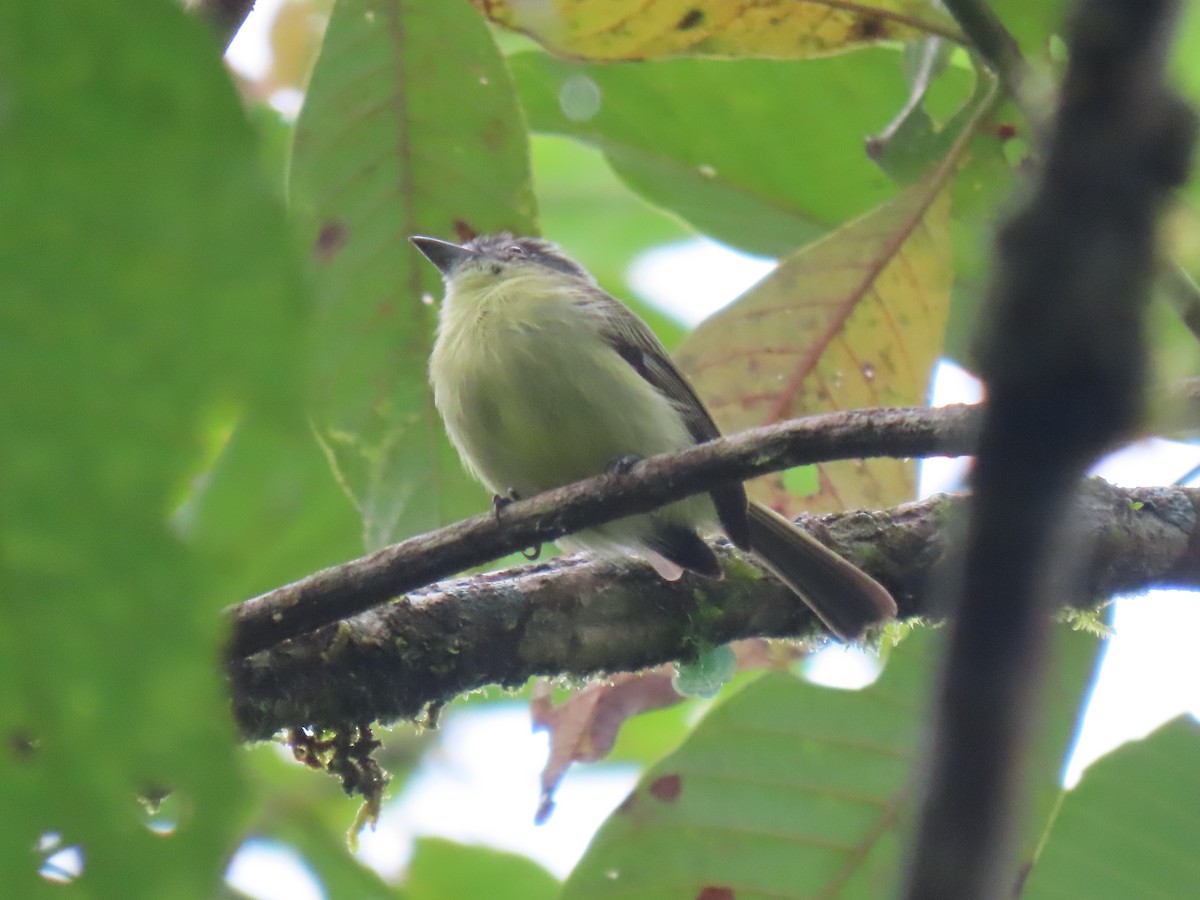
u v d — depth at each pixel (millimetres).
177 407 2322
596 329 9445
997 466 1874
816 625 8250
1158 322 1872
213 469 10008
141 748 2547
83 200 2227
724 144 10758
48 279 2254
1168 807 7750
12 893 2654
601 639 7742
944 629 2203
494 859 11016
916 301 9133
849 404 9383
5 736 2582
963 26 7539
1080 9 1742
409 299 8773
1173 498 8031
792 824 8250
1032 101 6949
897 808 8227
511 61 10422
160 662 2500
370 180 8523
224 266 2197
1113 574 7820
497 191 8578
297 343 2191
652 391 9492
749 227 11258
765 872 8242
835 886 8242
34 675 2521
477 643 7434
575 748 8930
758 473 6227
